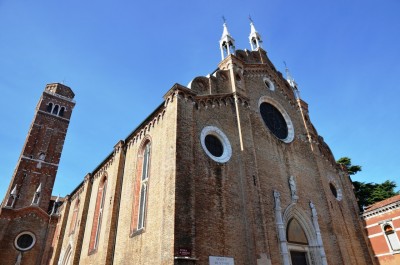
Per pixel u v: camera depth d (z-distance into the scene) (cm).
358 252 2798
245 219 1958
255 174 2183
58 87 6462
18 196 4888
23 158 5234
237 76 2688
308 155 3058
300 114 3397
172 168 1747
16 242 4347
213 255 1669
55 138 5756
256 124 2620
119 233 2289
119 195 2556
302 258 2288
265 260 1823
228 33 2973
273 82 3275
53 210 5053
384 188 4825
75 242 3123
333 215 2755
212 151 2103
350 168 5231
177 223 1562
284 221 2250
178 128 1902
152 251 1767
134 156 2552
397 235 2816
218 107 2336
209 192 1870
